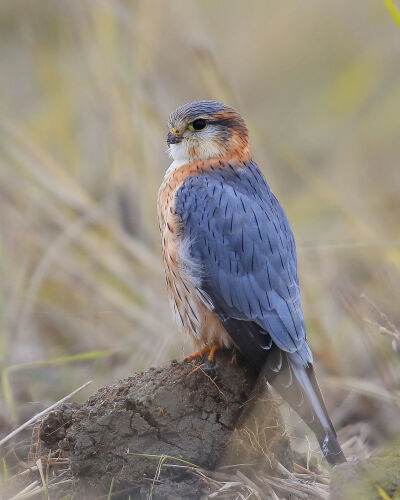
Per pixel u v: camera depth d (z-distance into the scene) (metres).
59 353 12.44
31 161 14.27
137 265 13.35
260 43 18.84
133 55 14.73
